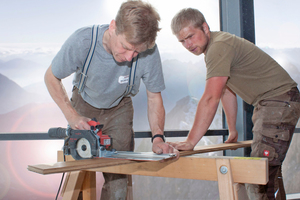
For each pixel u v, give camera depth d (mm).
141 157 843
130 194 1735
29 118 2232
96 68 1108
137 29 783
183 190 2314
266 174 748
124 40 823
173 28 1379
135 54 887
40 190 2164
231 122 1737
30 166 712
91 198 1278
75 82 1252
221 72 1177
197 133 1154
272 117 1212
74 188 1208
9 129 2197
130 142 1381
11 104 2215
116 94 1238
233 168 794
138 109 2320
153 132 1197
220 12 2355
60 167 688
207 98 1171
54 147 2168
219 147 1349
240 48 1273
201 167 846
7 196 2096
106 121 1359
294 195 2422
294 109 1216
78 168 718
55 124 2275
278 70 1289
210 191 2357
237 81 1345
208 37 1370
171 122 2428
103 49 1065
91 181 1283
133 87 1271
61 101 1064
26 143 2123
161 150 939
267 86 1271
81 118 970
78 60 1073
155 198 2260
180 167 894
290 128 1204
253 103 1374
